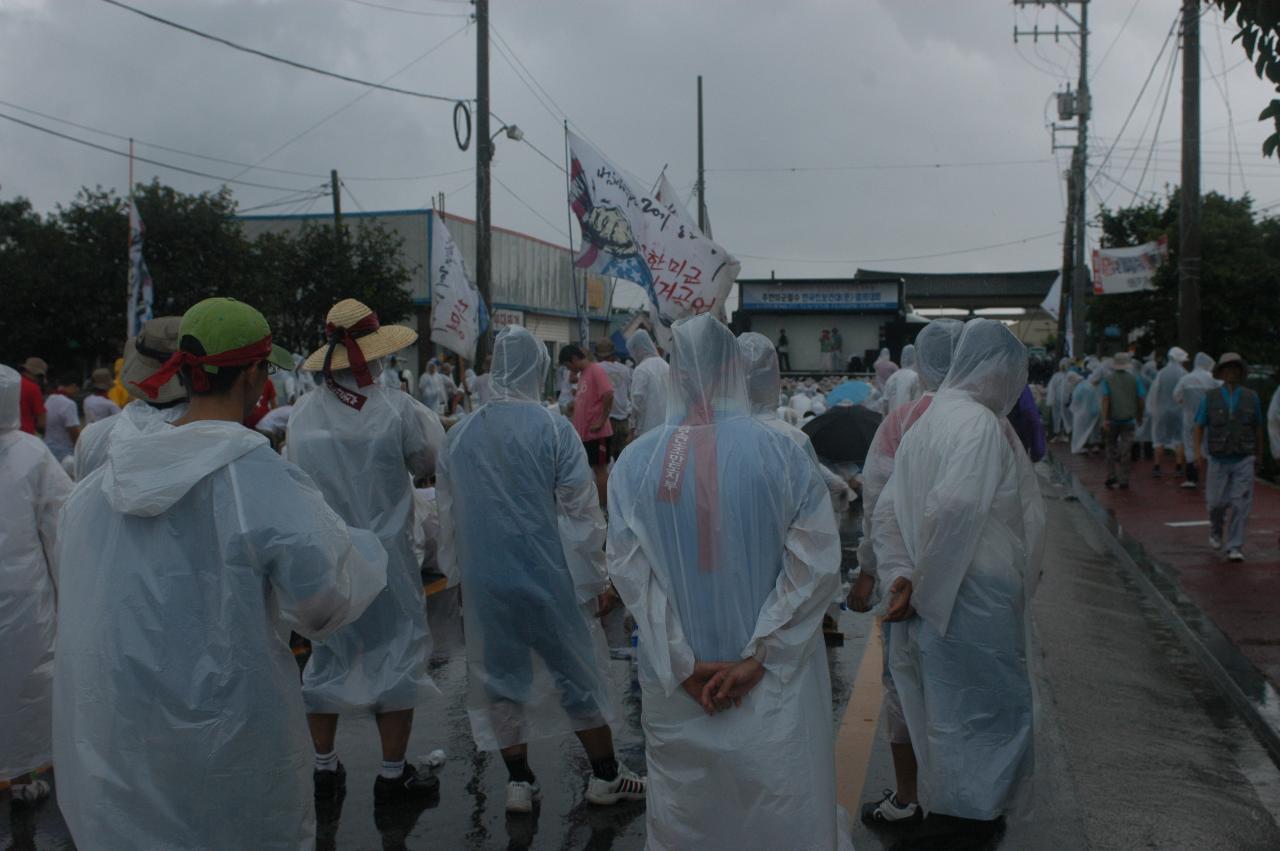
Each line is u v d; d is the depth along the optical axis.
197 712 2.64
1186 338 17.30
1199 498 15.45
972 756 3.99
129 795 2.62
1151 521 13.41
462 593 4.82
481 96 19.88
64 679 2.69
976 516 3.89
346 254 29.06
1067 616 8.59
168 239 25.39
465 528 4.75
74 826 2.66
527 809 4.75
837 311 25.20
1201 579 9.84
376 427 4.75
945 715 4.02
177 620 2.65
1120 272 26.69
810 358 25.25
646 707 3.34
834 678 6.72
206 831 2.66
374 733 5.89
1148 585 9.67
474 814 4.76
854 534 11.62
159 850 2.63
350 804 4.88
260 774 2.71
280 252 28.36
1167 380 17.80
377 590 2.97
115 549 2.68
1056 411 27.53
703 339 3.43
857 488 7.96
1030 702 4.09
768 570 3.29
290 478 2.79
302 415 4.80
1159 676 7.07
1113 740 5.78
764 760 3.16
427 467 4.95
